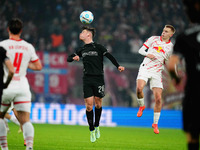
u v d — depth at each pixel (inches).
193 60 595.8
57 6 3277.6
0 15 3154.5
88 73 1098.1
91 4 3358.8
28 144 745.0
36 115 2301.9
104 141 1289.4
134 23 3331.7
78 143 1183.6
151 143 1295.5
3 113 768.9
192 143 605.9
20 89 739.4
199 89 592.4
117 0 3430.1
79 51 1135.6
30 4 3248.0
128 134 1680.6
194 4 587.5
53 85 2487.7
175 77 634.2
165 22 3403.1
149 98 2381.9
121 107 2479.1
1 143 768.9
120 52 3065.9
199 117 596.7
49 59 2490.2
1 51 700.7
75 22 3201.3
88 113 1112.8
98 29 3211.1
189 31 602.5
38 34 3038.9
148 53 1214.3
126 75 2529.5
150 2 3476.9
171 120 2298.2
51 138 1330.0
